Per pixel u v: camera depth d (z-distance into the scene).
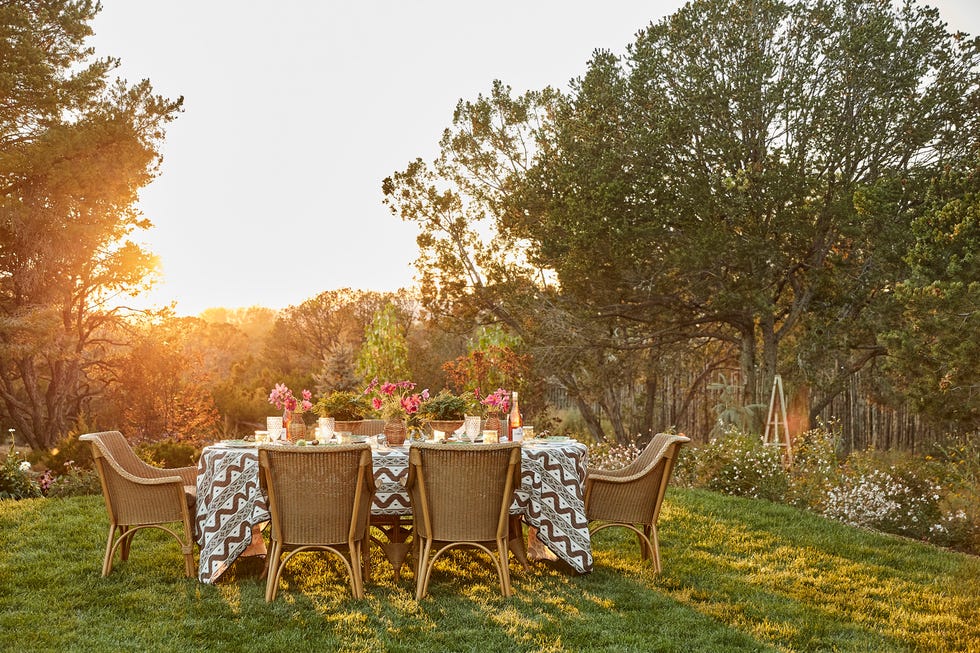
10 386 19.38
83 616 4.49
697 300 16.16
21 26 17.56
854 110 14.92
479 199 19.28
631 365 18.88
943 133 14.69
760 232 14.51
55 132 17.19
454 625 4.39
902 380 10.93
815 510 8.88
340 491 4.80
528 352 16.50
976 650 4.17
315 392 25.20
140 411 17.44
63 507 7.79
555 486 5.49
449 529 4.93
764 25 15.38
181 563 5.66
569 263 15.44
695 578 5.49
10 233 17.39
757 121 14.99
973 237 9.83
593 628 4.35
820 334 15.27
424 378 24.84
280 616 4.51
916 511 8.40
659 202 15.15
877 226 13.98
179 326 19.28
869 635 4.40
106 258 19.12
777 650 4.10
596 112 16.09
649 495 5.62
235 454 5.25
